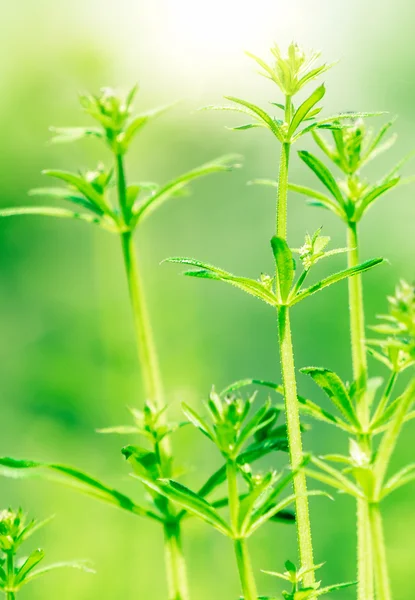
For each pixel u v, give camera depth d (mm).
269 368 7641
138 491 3887
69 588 4512
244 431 1265
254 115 1323
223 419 1256
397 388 5270
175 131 7445
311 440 6500
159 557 4605
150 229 7113
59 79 7363
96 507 4723
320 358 7113
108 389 5289
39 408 6062
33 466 1443
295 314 7266
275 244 1309
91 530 4648
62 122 7441
